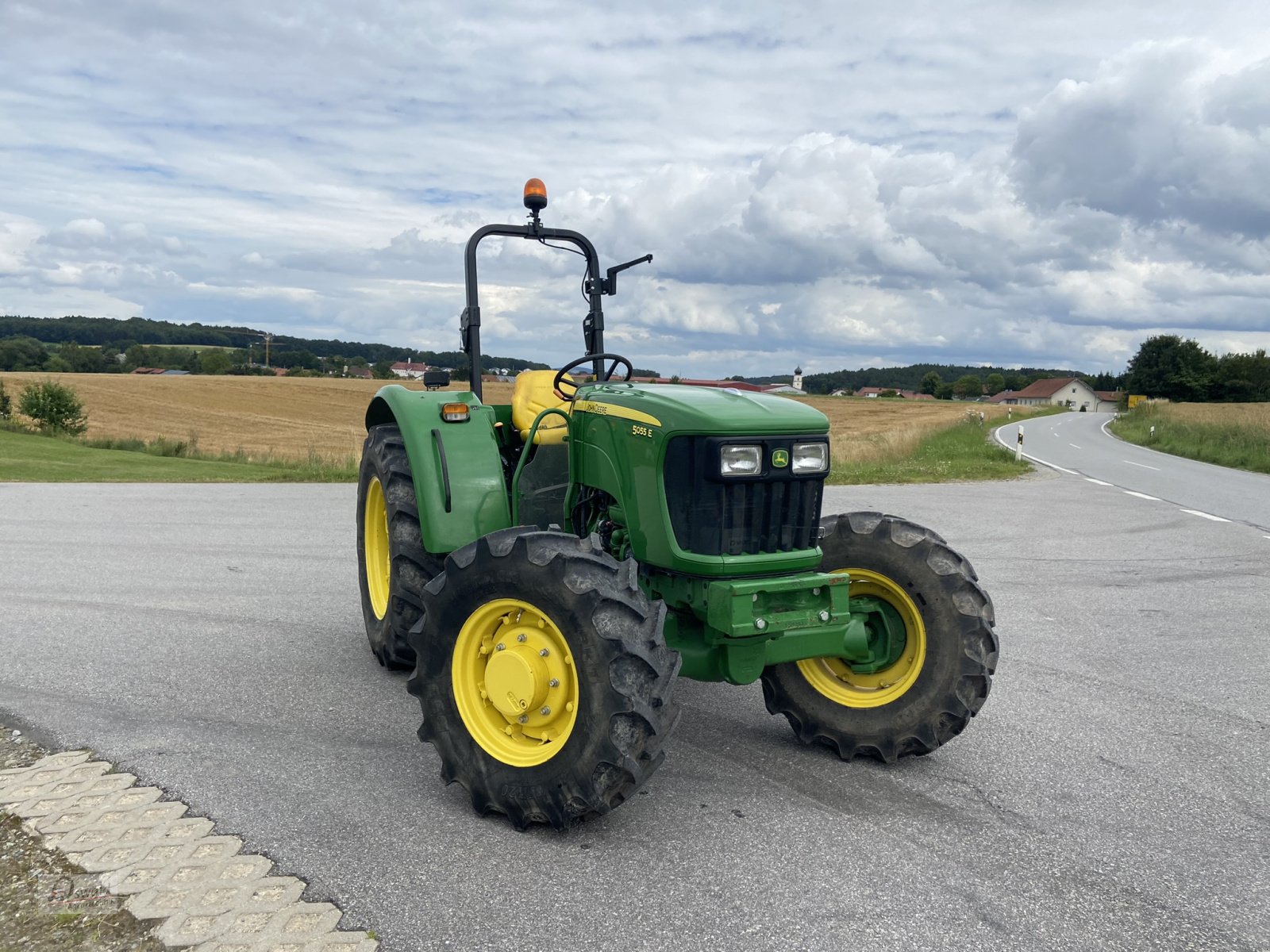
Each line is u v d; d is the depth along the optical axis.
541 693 3.15
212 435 36.06
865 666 3.89
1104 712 4.52
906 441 26.92
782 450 3.46
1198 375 107.62
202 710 4.27
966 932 2.59
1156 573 8.16
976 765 3.84
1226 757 3.96
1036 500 13.91
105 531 9.56
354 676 4.82
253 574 7.36
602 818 3.28
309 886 2.76
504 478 4.61
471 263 5.01
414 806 3.34
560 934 2.54
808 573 3.56
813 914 2.66
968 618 3.72
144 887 2.74
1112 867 2.98
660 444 3.47
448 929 2.55
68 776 3.52
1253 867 3.01
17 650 5.15
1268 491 16.33
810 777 3.69
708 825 3.24
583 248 5.28
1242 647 5.72
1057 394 144.88
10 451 21.12
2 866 2.85
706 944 2.50
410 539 4.58
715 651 3.44
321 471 17.31
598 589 3.06
